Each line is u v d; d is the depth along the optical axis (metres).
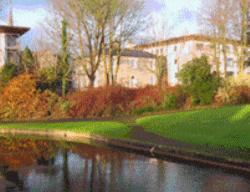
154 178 13.75
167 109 38.44
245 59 49.56
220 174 14.12
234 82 38.22
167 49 75.81
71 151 20.28
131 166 15.93
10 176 14.52
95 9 44.75
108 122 32.19
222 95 36.88
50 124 32.62
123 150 20.47
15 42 59.69
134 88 41.75
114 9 45.50
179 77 39.56
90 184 13.09
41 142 24.28
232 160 15.06
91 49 46.12
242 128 23.16
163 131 25.11
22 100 39.94
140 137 22.70
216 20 50.84
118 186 12.77
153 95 39.84
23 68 48.16
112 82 47.16
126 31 47.75
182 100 38.66
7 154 19.55
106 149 20.89
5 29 58.44
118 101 40.16
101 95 40.12
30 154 19.48
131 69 80.06
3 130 31.02
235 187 12.34
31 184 13.23
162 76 63.47
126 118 35.94
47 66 48.03
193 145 18.83
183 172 14.59
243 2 48.00
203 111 31.02
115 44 48.47
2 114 39.88
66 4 45.31
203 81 37.84
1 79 42.66
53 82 43.91
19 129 30.56
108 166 16.05
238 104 35.72
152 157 18.09
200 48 71.56
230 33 49.78
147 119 31.72
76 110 39.81
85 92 40.62
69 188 12.62
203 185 12.68
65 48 46.03
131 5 46.88
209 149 17.41
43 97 40.31
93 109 39.75
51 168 15.87
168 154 18.38
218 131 23.17
